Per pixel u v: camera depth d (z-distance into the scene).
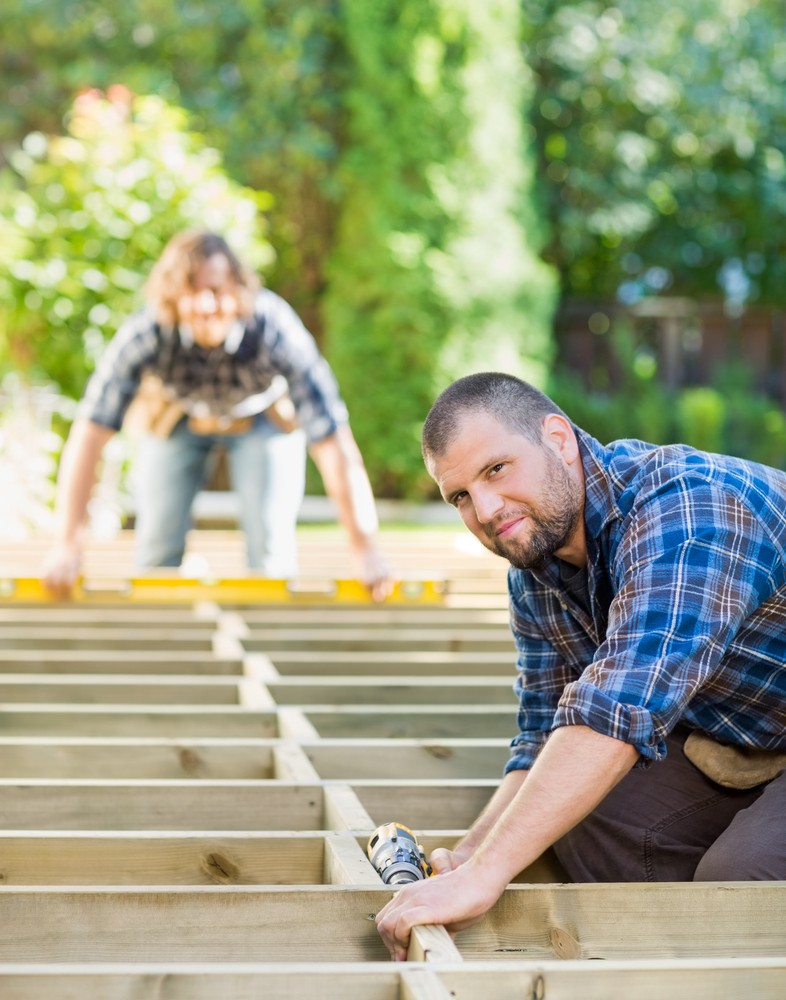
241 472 4.11
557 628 1.94
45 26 9.01
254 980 1.32
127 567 4.69
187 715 2.51
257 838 1.78
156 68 9.10
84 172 6.09
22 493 6.07
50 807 1.97
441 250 8.27
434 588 4.01
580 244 9.45
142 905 1.53
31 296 5.93
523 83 8.56
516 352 8.42
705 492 1.69
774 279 10.08
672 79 9.30
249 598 3.91
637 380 8.72
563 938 1.58
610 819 1.94
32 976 1.30
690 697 1.57
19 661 3.10
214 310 3.40
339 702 2.84
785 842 1.73
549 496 1.71
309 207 8.98
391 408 8.29
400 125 8.27
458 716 2.60
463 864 1.55
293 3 8.69
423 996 1.27
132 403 3.80
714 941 1.60
